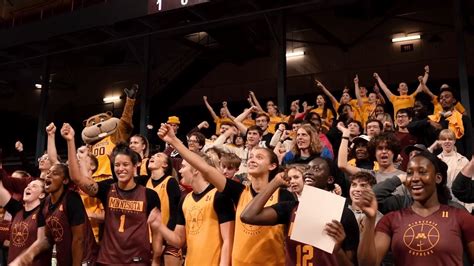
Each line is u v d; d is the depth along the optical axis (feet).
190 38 49.60
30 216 14.73
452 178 15.72
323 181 10.77
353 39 45.78
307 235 8.52
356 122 20.83
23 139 57.41
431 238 8.39
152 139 46.47
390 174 13.73
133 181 13.69
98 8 37.55
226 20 34.76
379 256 8.68
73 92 57.26
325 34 44.32
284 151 18.76
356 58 45.50
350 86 45.11
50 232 13.79
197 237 11.92
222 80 51.47
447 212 8.64
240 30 44.04
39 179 15.84
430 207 8.83
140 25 37.60
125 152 13.69
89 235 13.96
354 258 9.10
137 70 53.78
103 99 55.11
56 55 43.21
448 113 21.50
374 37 45.03
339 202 8.65
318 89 46.47
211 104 51.49
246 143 21.85
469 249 8.36
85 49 40.96
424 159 9.00
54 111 57.67
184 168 12.86
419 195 8.79
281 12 32.73
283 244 10.84
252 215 9.47
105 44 39.42
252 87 49.49
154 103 48.80
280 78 31.96
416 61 42.91
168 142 11.21
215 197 11.98
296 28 48.55
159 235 13.05
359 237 9.37
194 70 49.83
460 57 27.12
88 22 37.88
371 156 15.66
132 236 13.02
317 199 8.71
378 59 44.52
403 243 8.59
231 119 30.83
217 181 11.39
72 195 13.80
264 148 11.61
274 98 47.93
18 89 58.90
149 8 34.50
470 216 8.50
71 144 13.16
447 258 8.21
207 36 48.60
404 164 14.34
